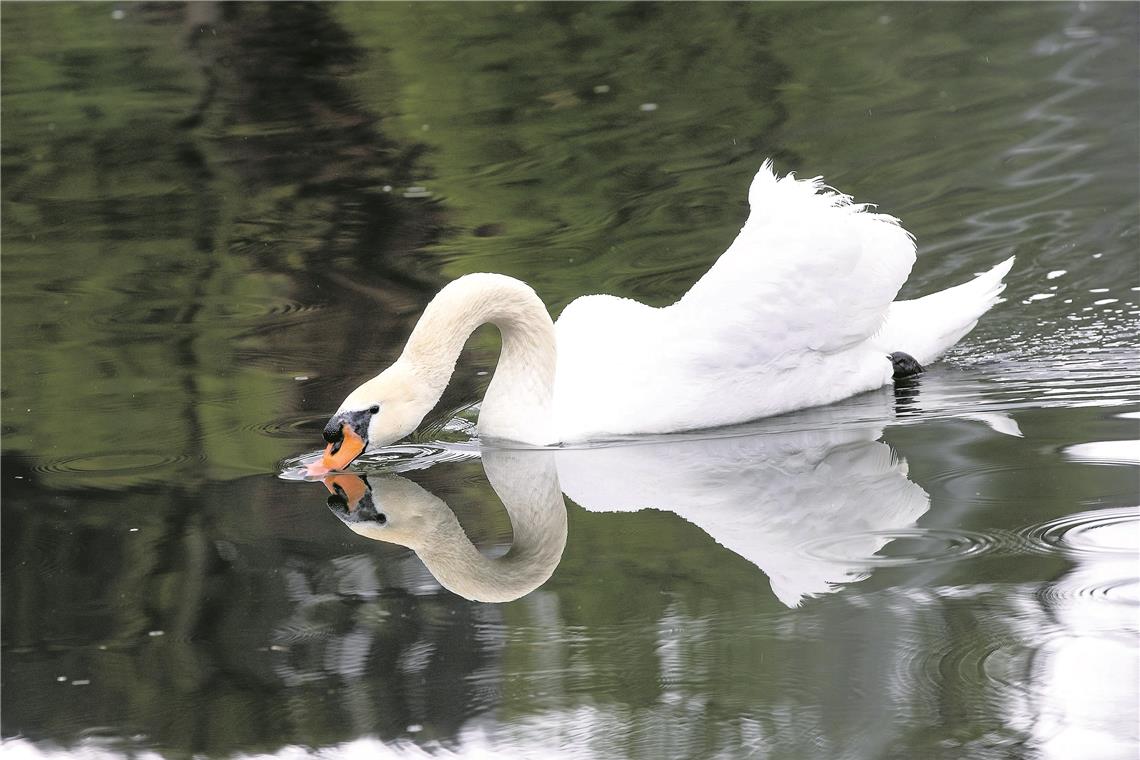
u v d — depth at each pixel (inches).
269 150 869.2
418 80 964.0
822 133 818.2
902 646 349.4
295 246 721.0
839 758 305.4
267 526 435.5
